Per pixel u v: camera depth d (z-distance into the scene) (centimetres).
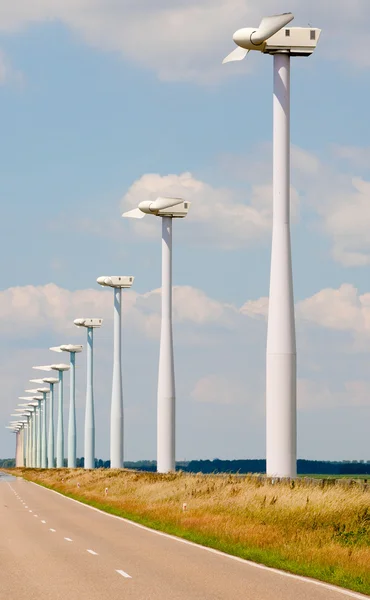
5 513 5475
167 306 8100
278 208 4866
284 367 4784
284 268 4822
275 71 4941
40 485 11812
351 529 3112
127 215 8281
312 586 2138
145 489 6369
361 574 2286
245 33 4850
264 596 1972
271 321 4825
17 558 2838
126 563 2662
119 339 11894
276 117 4925
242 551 2909
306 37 4903
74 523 4544
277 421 4784
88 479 10169
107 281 11912
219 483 5341
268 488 4328
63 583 2220
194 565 2595
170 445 7969
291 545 2911
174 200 8138
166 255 8188
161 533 3844
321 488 4075
